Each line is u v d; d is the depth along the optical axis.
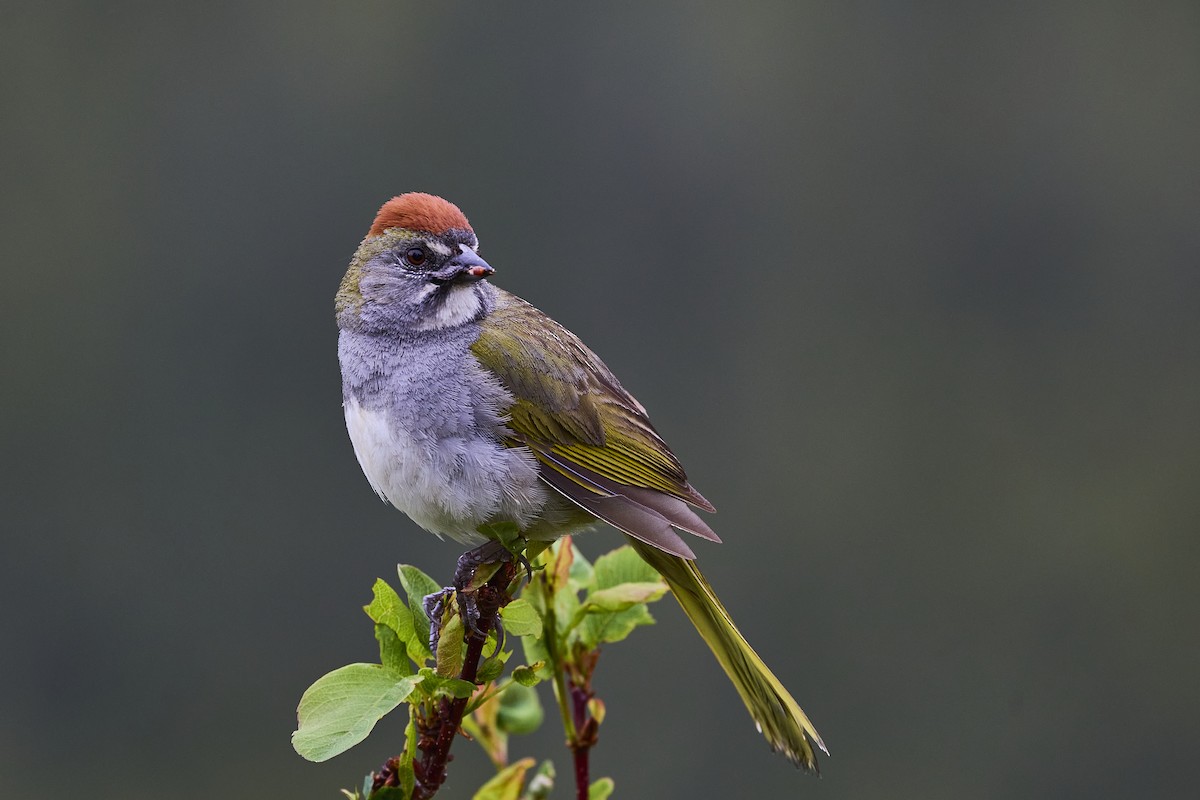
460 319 6.78
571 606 5.62
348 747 4.76
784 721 6.18
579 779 5.59
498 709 5.91
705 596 6.43
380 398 6.69
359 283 6.88
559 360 6.77
